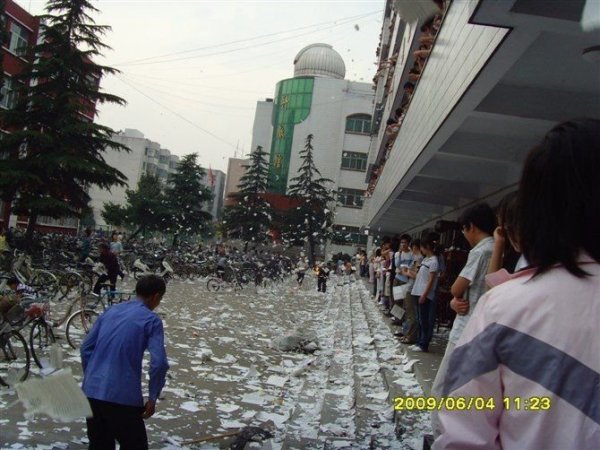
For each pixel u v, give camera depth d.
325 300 20.06
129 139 72.12
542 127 6.41
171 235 50.59
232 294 18.38
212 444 4.39
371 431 4.75
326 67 61.00
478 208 3.94
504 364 1.21
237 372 7.15
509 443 1.20
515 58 4.27
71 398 2.60
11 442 4.09
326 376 7.31
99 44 21.17
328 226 48.53
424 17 10.02
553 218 1.26
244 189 51.53
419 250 8.89
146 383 6.12
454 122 6.27
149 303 3.61
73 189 22.02
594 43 4.13
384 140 20.41
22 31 28.20
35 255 18.59
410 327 8.55
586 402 1.12
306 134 58.84
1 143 20.09
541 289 1.22
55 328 8.38
